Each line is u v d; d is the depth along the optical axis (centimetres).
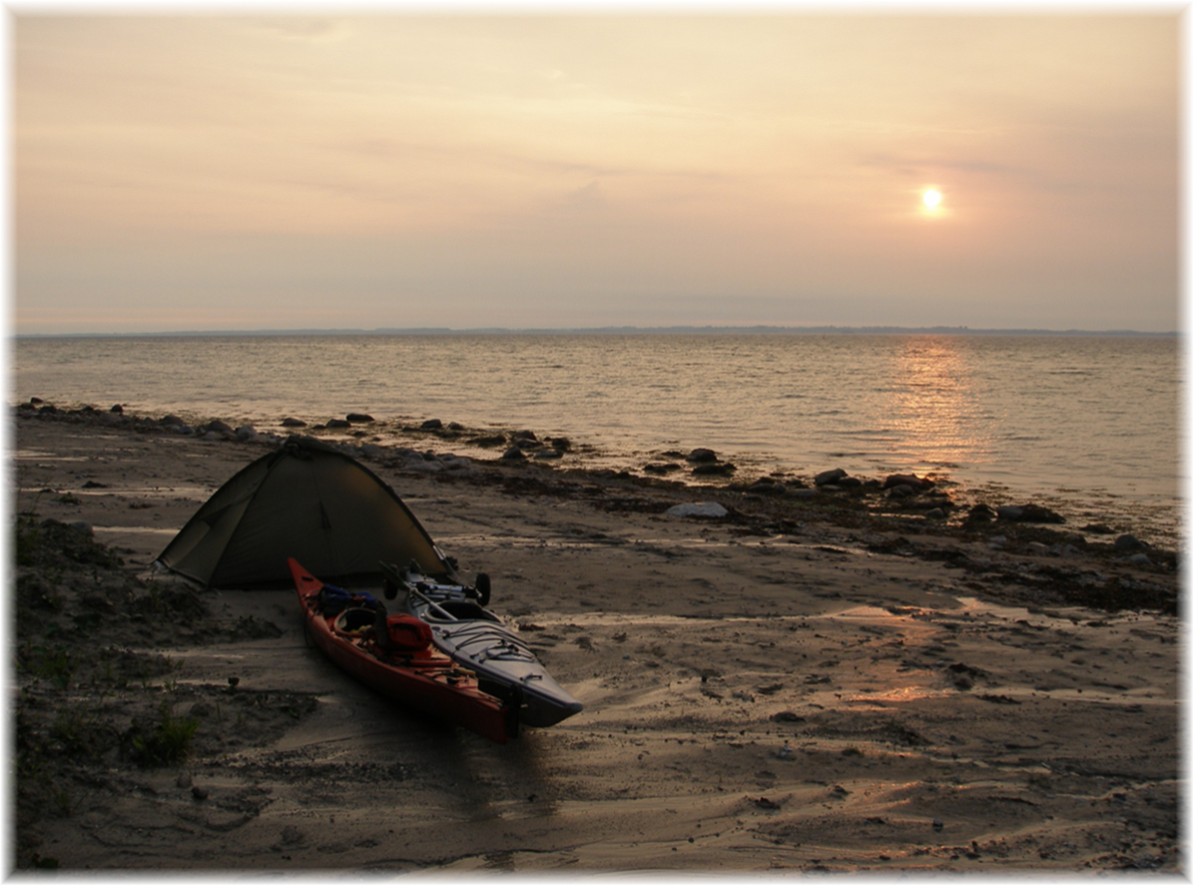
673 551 1656
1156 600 1466
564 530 1820
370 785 735
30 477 2056
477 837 667
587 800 735
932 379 8738
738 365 11731
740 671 1046
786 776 791
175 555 1295
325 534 1269
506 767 788
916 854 663
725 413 5225
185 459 2559
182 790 692
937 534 2084
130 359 13200
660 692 973
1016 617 1329
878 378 8850
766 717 919
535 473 2867
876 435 4212
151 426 3675
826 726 902
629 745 842
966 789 775
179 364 11381
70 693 819
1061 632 1247
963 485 2909
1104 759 845
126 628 998
